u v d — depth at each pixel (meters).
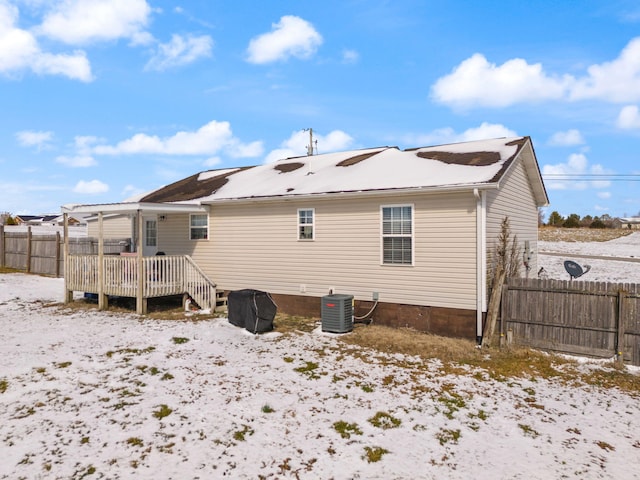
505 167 10.22
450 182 10.03
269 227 13.24
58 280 19.48
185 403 6.38
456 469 4.84
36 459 4.88
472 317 9.88
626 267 23.41
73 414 5.98
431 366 8.16
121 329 10.63
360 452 5.16
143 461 4.89
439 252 10.32
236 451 5.13
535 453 5.18
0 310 13.19
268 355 8.70
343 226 11.81
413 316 10.73
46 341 9.48
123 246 18.72
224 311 13.05
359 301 11.59
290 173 15.76
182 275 13.13
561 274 21.50
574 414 6.23
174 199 15.94
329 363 8.27
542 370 7.95
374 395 6.80
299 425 5.79
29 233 21.95
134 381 7.20
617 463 4.98
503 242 10.73
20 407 6.18
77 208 13.93
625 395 6.92
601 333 8.42
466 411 6.29
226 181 16.94
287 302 12.93
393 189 10.59
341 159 16.16
